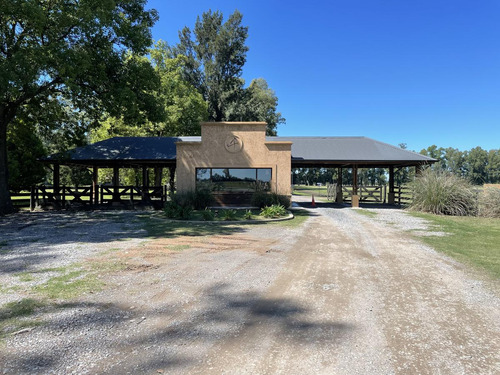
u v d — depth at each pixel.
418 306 4.18
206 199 15.78
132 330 3.41
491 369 2.75
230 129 16.33
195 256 6.70
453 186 15.39
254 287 4.85
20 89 12.20
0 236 8.91
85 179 38.34
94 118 18.45
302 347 3.10
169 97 30.31
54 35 13.08
